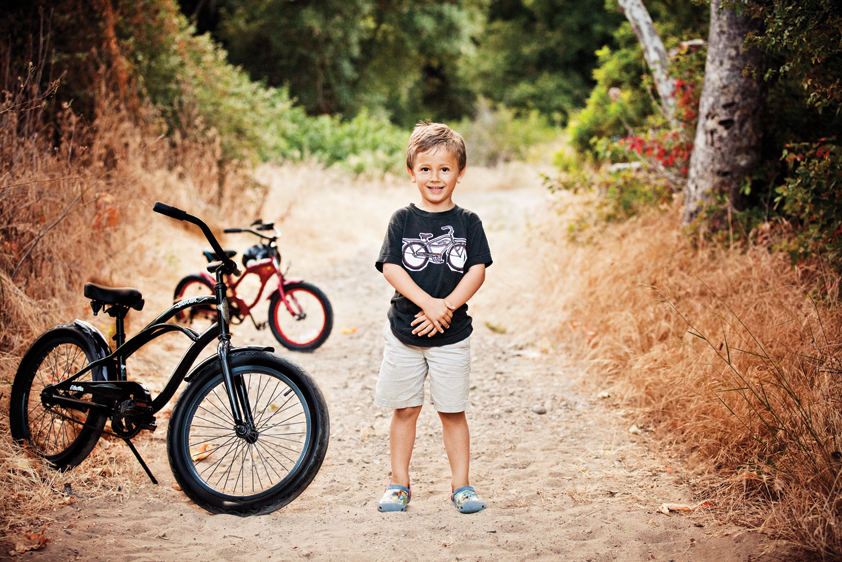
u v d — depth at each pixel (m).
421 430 3.95
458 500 2.93
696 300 4.59
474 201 13.51
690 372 3.86
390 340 2.94
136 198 6.64
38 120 5.35
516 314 6.05
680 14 7.49
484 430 3.96
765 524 2.66
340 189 13.36
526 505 3.00
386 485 3.25
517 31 31.31
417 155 2.85
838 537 2.45
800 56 3.95
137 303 3.14
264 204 9.63
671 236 5.40
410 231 2.87
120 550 2.51
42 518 2.70
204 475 3.23
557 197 8.32
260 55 22.08
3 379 3.58
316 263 8.48
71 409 3.16
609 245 5.76
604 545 2.62
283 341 5.37
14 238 4.40
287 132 15.21
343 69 22.30
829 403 3.09
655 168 6.42
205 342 2.96
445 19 24.25
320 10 21.09
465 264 2.87
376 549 2.59
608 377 4.53
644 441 3.70
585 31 30.47
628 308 4.81
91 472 3.09
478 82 31.17
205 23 22.03
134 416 2.99
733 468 3.21
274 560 2.50
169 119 8.64
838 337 3.62
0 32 5.95
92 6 7.06
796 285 4.29
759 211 5.19
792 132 5.21
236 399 2.82
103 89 6.69
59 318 4.32
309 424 2.87
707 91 5.23
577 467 3.41
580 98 29.66
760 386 3.44
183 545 2.59
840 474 2.65
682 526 2.76
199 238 7.94
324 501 3.05
